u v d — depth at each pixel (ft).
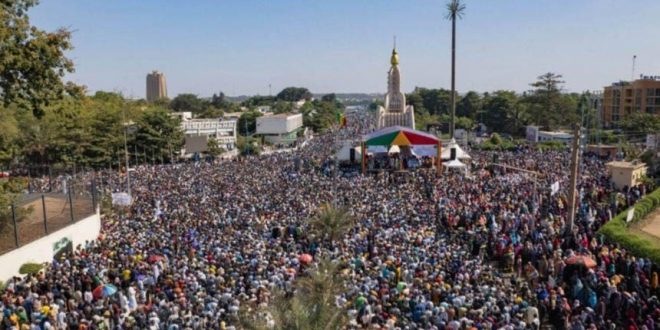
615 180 158.10
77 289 67.92
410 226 101.24
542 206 118.11
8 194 86.58
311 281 54.70
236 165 219.00
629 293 65.41
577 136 92.32
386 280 67.56
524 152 254.68
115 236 97.60
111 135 242.37
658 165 189.16
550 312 63.98
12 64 72.18
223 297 60.85
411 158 217.36
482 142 331.98
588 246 85.87
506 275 79.30
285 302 49.93
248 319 49.24
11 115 169.17
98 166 239.71
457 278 68.03
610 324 57.26
